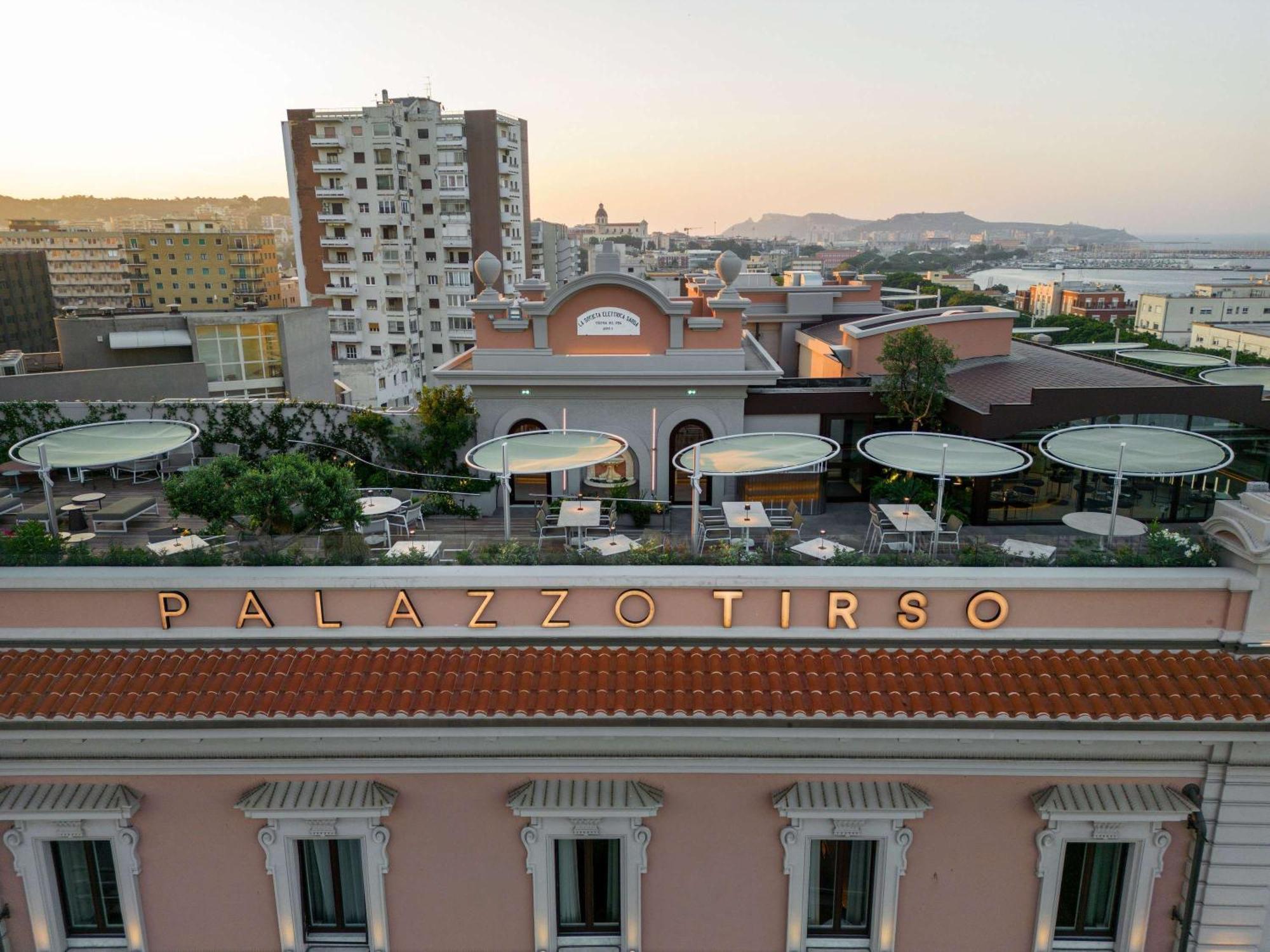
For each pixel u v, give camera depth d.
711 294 22.22
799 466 13.70
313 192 107.31
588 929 11.05
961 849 10.48
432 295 112.50
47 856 10.59
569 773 10.27
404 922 10.78
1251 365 23.34
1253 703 9.37
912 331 18.45
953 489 17.25
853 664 9.96
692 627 10.19
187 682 9.73
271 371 53.47
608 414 19.81
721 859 10.58
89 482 19.48
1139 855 10.41
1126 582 9.88
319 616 10.14
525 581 10.02
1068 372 22.12
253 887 10.68
